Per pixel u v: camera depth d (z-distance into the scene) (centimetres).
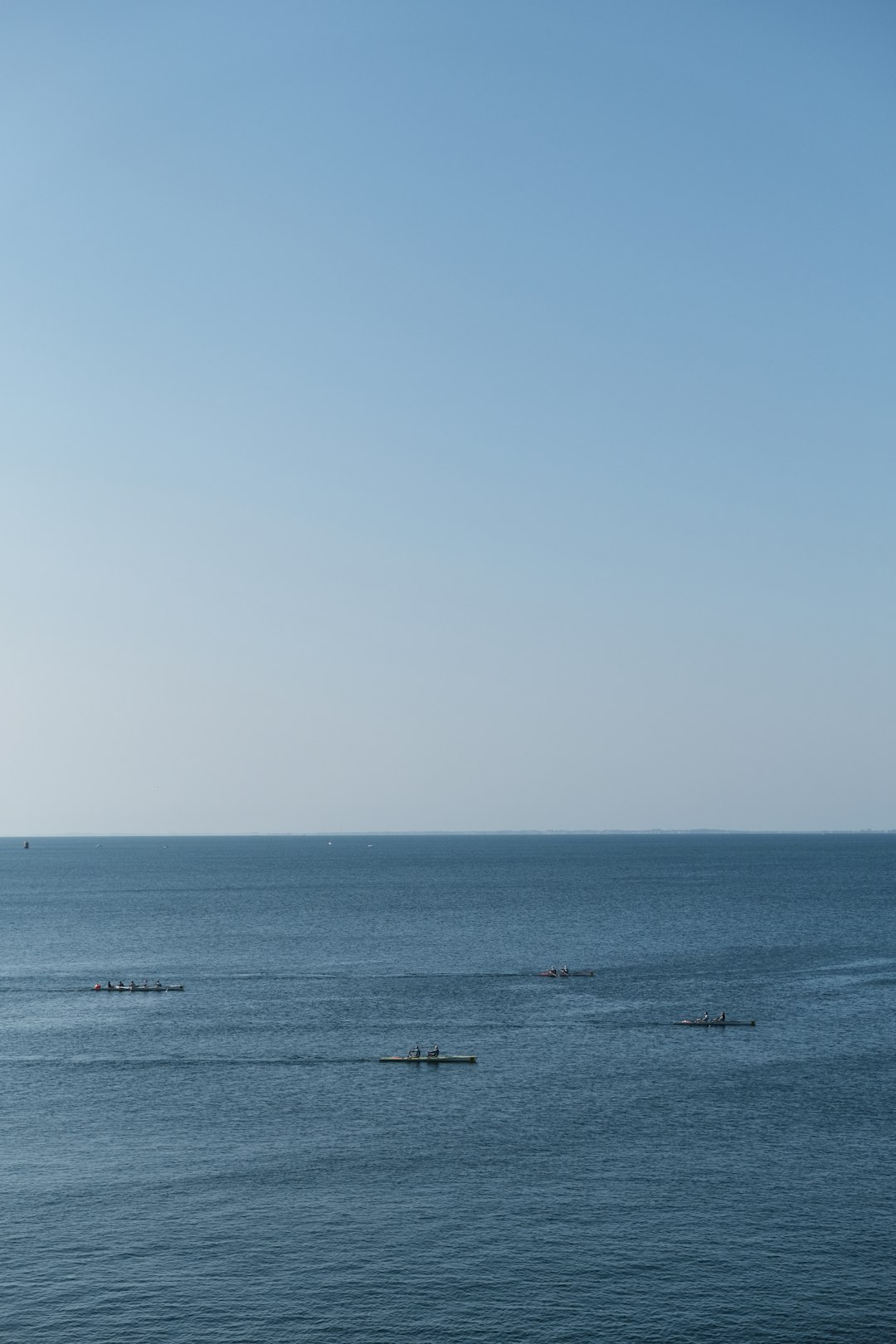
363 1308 5791
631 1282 6050
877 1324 5644
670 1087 9600
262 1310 5784
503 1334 5559
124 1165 7738
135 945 19925
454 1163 7731
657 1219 6794
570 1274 6128
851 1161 7725
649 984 15012
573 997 14075
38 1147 8112
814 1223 6738
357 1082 9881
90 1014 13188
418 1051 10806
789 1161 7719
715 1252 6369
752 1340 5506
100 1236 6600
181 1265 6247
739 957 17450
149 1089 9675
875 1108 8919
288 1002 13875
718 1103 9075
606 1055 10806
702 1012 12938
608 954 18075
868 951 18025
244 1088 9681
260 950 19000
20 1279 6103
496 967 16800
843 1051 10875
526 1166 7675
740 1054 10819
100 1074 10206
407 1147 8062
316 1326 5638
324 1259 6312
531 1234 6606
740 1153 7888
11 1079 10075
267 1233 6631
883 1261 6269
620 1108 8969
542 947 18988
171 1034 11969
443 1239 6531
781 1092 9419
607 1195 7156
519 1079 9944
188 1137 8350
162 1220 6819
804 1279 6072
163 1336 5553
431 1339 5516
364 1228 6688
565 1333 5566
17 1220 6819
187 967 17012
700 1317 5703
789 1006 13300
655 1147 8019
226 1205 7038
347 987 14975
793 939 19675
